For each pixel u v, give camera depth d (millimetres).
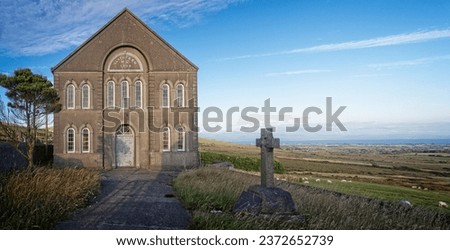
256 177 19156
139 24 29344
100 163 27922
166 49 29516
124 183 17953
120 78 29219
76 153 27828
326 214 8938
